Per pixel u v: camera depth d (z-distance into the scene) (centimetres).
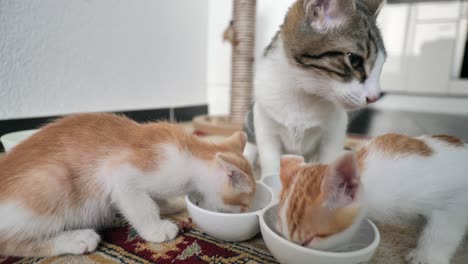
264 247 76
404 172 70
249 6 222
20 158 75
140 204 78
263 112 118
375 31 103
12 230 69
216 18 275
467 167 70
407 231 86
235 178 79
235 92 234
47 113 168
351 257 55
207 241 79
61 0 165
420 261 69
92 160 78
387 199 70
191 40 262
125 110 209
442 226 69
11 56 150
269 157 122
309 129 114
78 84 180
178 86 256
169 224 82
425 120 315
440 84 407
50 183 72
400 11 404
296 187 64
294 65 103
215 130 218
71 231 77
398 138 80
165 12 231
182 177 81
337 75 96
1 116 150
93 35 184
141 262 69
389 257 74
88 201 80
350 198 57
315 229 58
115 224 89
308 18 100
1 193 69
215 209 85
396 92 439
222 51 278
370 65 96
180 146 82
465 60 390
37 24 157
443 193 68
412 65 416
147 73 224
